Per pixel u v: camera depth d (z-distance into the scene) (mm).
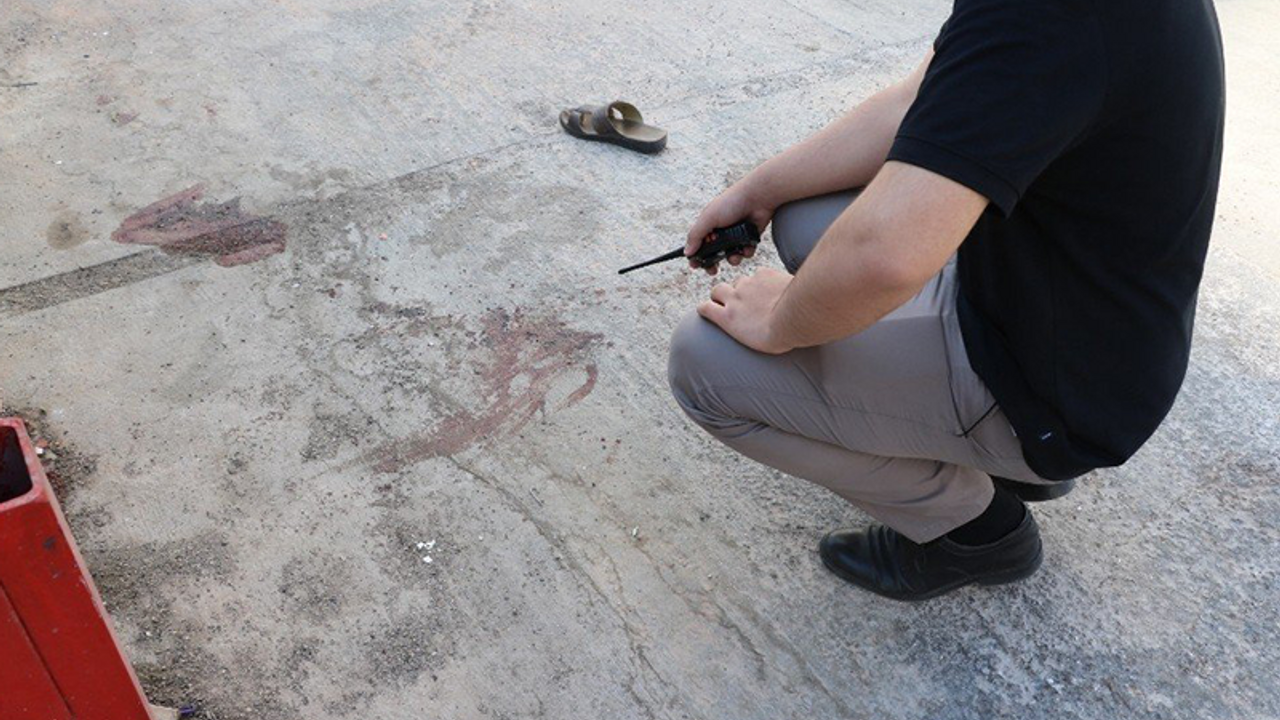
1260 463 2498
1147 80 1384
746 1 4406
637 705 1980
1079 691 2029
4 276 2826
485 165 3338
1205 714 1998
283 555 2203
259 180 3219
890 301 1486
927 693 2020
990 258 1646
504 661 2039
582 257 3004
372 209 3127
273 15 4066
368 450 2432
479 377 2623
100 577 2135
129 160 3270
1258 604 2193
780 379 1842
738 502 2361
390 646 2055
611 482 2387
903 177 1387
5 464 1368
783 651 2076
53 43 3807
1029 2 1331
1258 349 2826
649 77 3842
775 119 3643
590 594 2162
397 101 3615
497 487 2363
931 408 1774
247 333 2707
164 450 2400
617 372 2660
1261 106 3922
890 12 4410
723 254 2119
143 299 2783
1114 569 2244
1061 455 1693
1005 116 1336
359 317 2770
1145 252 1546
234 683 1979
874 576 2162
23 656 1374
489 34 4035
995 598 2180
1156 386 1657
